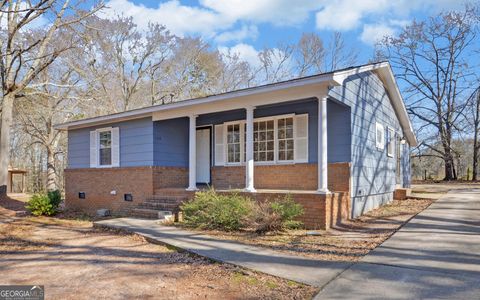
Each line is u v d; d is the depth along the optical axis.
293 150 9.91
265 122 10.52
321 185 7.68
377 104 11.45
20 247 6.71
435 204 10.93
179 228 7.88
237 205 7.57
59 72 22.86
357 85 9.61
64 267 5.15
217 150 11.55
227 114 11.39
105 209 11.77
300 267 4.72
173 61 29.81
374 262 4.85
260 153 10.55
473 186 19.73
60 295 3.95
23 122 24.00
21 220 10.45
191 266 5.05
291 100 8.30
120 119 11.64
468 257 4.99
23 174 24.14
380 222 8.41
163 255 5.75
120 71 27.34
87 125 12.74
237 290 3.99
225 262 5.03
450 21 26.30
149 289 4.09
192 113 10.05
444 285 3.89
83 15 15.19
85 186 12.75
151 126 10.93
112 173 11.84
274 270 4.60
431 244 5.78
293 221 7.32
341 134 9.10
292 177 9.76
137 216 9.98
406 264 4.71
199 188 10.91
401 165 15.62
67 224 9.78
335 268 4.64
